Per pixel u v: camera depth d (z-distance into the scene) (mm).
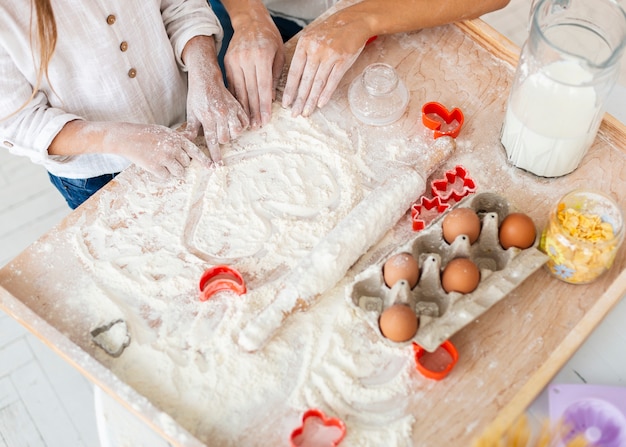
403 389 810
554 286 877
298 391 813
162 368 837
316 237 941
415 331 805
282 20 1462
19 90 1026
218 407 806
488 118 1040
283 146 1036
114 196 989
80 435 1506
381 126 1049
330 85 1053
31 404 1542
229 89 1116
